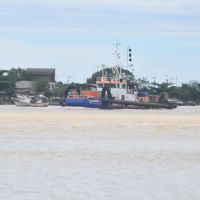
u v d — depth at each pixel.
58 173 85.38
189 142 140.62
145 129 188.88
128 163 98.12
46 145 129.12
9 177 80.69
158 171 88.50
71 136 155.75
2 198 66.69
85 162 98.94
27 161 98.88
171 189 73.12
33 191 70.94
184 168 91.94
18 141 138.12
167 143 137.25
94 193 70.38
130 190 72.38
